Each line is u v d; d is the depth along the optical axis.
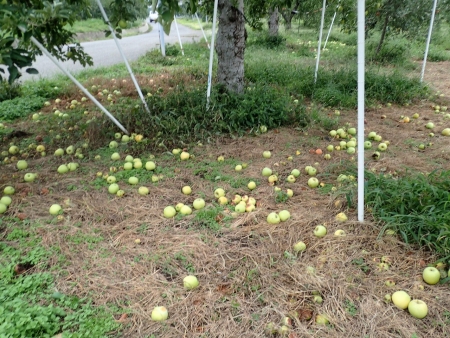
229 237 3.60
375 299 2.79
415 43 16.94
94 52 18.11
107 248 3.46
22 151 5.77
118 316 2.71
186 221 3.86
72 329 2.56
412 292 2.82
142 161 5.31
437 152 5.52
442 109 7.90
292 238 3.52
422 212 3.45
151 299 2.85
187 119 6.26
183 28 37.31
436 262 3.03
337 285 2.89
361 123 3.33
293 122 6.78
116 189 4.43
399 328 2.52
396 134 6.41
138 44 21.58
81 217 3.96
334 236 3.46
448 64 13.59
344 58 13.43
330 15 16.81
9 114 7.49
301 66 10.96
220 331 2.55
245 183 4.64
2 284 2.95
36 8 5.09
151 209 4.10
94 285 2.99
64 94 9.20
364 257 3.22
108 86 9.65
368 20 12.88
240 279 3.03
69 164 5.08
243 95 7.05
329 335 2.48
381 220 3.55
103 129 6.18
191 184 4.69
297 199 4.24
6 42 4.06
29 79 11.08
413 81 8.97
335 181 4.62
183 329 2.58
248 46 16.81
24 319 2.46
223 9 6.96
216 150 5.71
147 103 6.78
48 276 3.04
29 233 3.65
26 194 4.43
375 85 8.52
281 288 2.91
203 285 2.99
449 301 2.73
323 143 6.00
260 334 2.52
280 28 26.94
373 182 4.05
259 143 5.97
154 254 3.35
